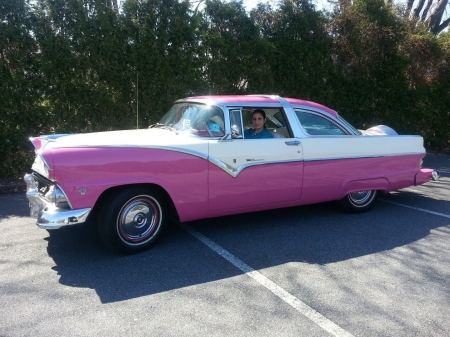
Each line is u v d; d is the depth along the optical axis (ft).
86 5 26.86
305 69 35.14
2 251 14.76
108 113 27.71
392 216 19.72
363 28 36.96
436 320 10.79
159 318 10.61
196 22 29.99
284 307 11.26
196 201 15.29
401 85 39.58
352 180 18.78
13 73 25.17
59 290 12.00
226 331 10.09
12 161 25.64
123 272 13.20
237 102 16.53
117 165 13.62
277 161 16.72
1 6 24.17
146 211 14.67
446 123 42.42
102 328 10.12
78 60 26.40
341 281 12.87
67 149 13.23
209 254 14.74
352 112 38.34
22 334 9.82
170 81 29.22
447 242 16.39
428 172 21.18
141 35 28.25
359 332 10.17
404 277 13.25
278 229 17.53
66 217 13.01
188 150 14.84
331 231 17.40
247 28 31.73
